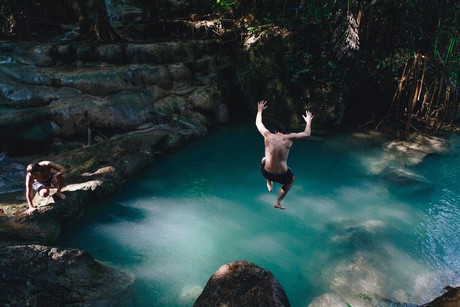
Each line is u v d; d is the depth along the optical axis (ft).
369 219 22.34
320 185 26.76
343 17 31.07
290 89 35.78
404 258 18.57
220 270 16.02
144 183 26.58
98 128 29.48
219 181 27.50
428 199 24.39
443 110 32.07
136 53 34.50
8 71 31.40
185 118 34.47
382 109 35.99
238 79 39.04
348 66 33.88
